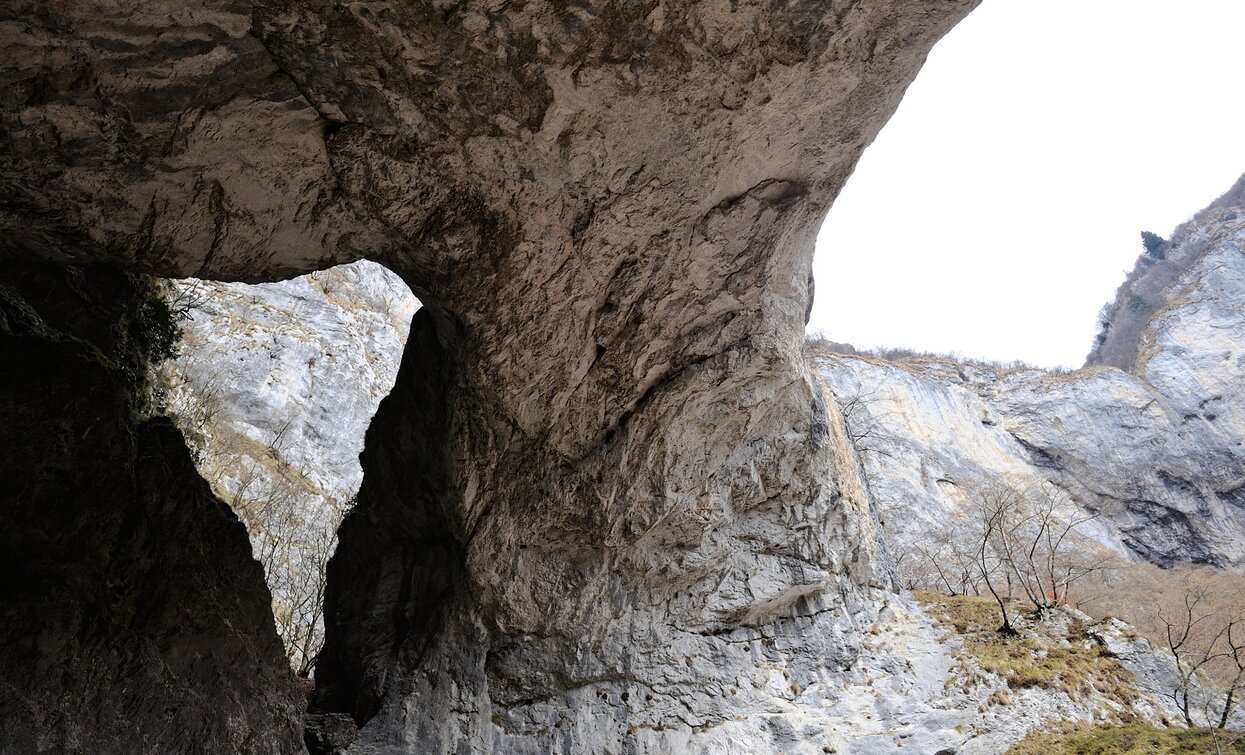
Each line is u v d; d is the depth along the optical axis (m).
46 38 4.59
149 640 5.86
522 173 6.55
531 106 6.10
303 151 5.88
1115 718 9.75
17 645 5.04
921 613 11.22
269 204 6.08
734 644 9.79
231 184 5.84
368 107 5.77
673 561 9.27
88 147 5.20
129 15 4.68
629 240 7.30
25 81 4.73
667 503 8.86
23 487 5.44
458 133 6.13
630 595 9.15
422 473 8.82
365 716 8.34
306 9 5.09
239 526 7.10
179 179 5.64
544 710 8.57
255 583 7.03
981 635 10.83
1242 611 24.58
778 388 9.20
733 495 9.76
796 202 7.71
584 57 5.89
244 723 6.38
